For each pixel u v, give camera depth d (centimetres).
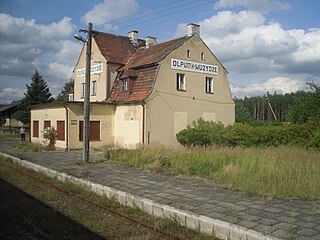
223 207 798
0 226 752
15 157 1844
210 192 962
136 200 875
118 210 859
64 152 2197
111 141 2628
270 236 591
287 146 1920
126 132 2517
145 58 2781
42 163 1608
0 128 5544
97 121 2562
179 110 2586
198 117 2708
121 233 689
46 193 1048
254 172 1122
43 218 792
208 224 682
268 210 769
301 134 2092
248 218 710
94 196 1007
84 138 1639
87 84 1670
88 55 1702
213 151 1557
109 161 1638
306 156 1362
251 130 2147
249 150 1580
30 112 3177
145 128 2384
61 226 736
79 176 1238
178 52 2608
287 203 832
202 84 2752
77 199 971
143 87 2519
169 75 2541
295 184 962
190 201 860
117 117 2616
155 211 810
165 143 2488
